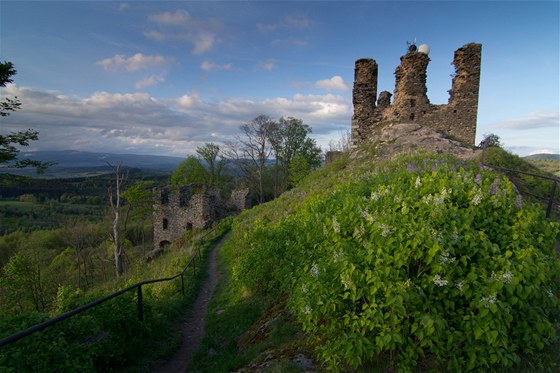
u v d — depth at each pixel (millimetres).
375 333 3717
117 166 29312
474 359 3240
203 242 23719
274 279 8461
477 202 4488
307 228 6820
